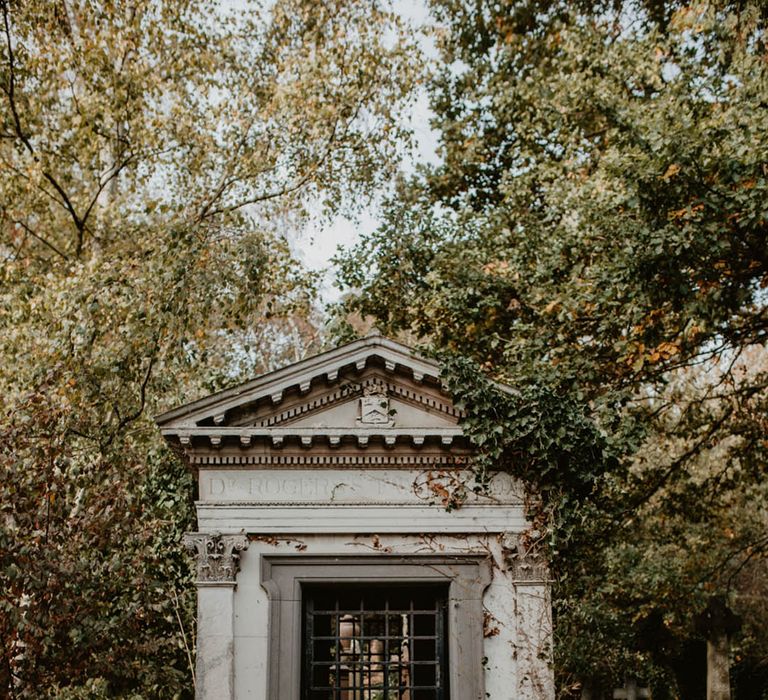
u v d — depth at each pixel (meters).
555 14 26.89
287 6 24.72
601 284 17.23
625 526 22.67
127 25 22.88
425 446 15.63
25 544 13.62
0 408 15.62
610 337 18.62
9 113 23.17
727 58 19.41
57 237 26.08
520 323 19.67
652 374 19.34
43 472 14.38
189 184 23.84
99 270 18.81
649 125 16.14
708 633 26.92
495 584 15.59
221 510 15.53
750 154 14.82
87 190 26.38
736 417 21.64
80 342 17.56
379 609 16.19
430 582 15.61
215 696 14.77
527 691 15.05
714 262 15.96
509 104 27.12
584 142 22.34
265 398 15.39
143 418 18.62
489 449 15.48
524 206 24.88
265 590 15.38
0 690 13.68
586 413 17.42
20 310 19.41
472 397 15.29
